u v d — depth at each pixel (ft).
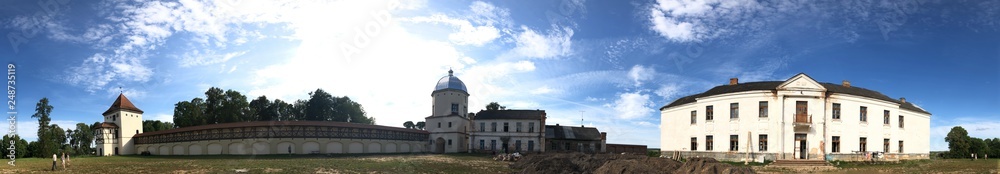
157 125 309.01
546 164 109.40
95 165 143.13
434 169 127.34
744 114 149.28
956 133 198.59
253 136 213.05
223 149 218.38
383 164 143.23
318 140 216.74
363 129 231.91
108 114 261.65
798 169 124.67
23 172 117.50
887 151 152.97
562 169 108.68
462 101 277.23
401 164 143.95
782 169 124.36
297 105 302.45
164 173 112.78
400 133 249.75
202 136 225.56
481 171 123.34
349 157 189.98
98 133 249.96
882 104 153.48
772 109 145.38
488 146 256.52
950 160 164.35
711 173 84.64
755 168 126.31
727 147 151.64
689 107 168.25
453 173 116.47
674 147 174.50
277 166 130.21
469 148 258.37
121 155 240.12
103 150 245.45
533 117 256.11
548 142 268.41
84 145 294.87
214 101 279.08
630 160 103.76
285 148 212.02
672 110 177.99
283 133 213.05
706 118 159.84
